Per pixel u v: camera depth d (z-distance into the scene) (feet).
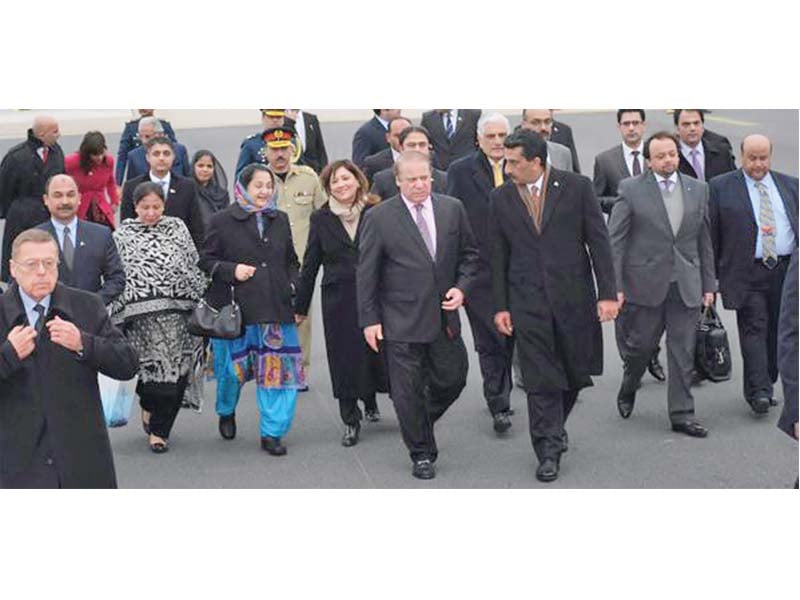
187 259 30.27
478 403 33.96
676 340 30.96
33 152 42.22
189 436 31.89
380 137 39.24
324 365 38.09
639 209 30.55
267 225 29.99
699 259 30.94
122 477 28.81
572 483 27.76
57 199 29.19
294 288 30.58
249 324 29.71
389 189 32.60
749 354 32.22
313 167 40.50
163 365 29.96
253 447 30.89
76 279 29.19
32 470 20.88
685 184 30.58
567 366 27.89
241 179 30.01
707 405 33.30
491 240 27.94
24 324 20.98
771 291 31.94
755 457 29.37
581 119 86.02
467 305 31.45
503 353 31.35
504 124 31.55
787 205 31.86
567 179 27.66
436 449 28.71
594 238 27.71
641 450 29.96
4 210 42.65
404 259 27.66
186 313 30.27
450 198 28.27
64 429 20.90
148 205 30.07
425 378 28.58
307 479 28.50
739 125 78.89
